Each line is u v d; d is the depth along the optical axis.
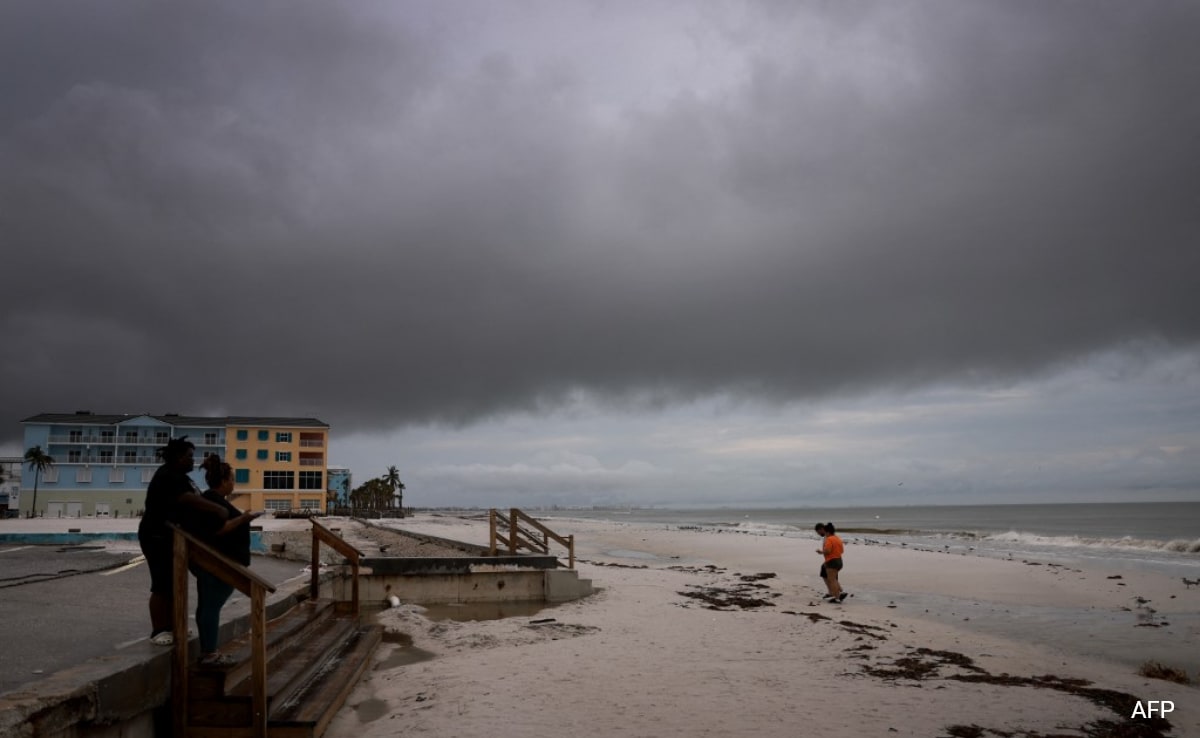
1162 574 24.83
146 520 6.79
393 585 16.44
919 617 15.98
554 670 9.41
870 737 6.78
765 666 9.91
